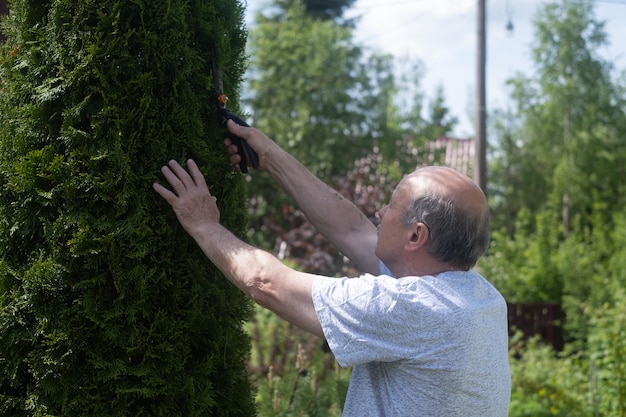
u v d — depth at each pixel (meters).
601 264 9.78
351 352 1.93
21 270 2.18
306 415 3.61
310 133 12.81
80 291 2.14
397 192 2.11
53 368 2.11
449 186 2.04
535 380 6.07
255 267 2.07
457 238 2.01
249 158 2.46
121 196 2.11
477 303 2.00
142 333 2.16
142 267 2.13
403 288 1.94
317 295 1.99
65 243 2.13
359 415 2.01
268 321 5.44
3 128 2.21
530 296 9.80
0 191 2.21
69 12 2.14
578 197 15.16
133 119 2.14
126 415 2.15
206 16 2.33
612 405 5.59
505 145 17.91
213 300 2.33
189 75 2.25
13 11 2.27
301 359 3.93
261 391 3.73
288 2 15.62
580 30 16.22
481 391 1.95
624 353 5.66
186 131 2.23
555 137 16.36
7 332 2.17
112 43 2.10
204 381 2.27
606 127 16.06
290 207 11.30
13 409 2.20
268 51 13.35
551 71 16.45
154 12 2.18
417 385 1.93
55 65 2.17
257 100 13.44
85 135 2.11
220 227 2.20
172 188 2.24
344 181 10.27
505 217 17.22
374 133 13.27
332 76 13.21
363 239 2.52
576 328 8.07
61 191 2.12
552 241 10.28
